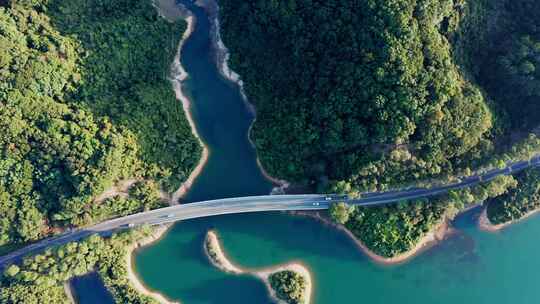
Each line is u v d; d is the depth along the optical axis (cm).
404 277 11375
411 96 9944
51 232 10769
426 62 10075
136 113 11019
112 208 10844
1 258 10662
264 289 11238
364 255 11412
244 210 11375
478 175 11294
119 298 10819
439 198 11188
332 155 11125
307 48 10838
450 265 11456
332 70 10538
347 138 10700
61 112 10250
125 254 11088
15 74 9788
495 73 11219
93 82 10894
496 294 11400
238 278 11294
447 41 10425
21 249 10694
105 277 10825
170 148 11406
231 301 11194
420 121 10250
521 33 11138
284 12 10812
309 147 11156
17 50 9844
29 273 10319
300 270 11325
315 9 10450
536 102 11200
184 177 11456
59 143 10025
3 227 10262
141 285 11162
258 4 11219
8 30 9825
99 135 10412
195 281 11275
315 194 11319
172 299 11156
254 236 11469
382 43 9800
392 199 11244
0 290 10288
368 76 10025
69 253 10519
